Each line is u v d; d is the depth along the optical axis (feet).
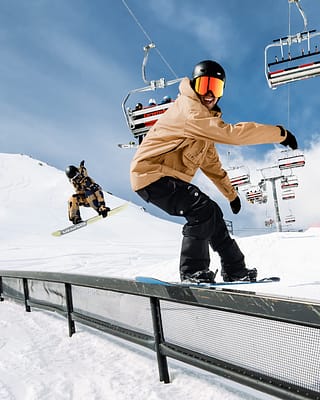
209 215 8.27
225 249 9.12
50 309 11.27
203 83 8.07
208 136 7.45
